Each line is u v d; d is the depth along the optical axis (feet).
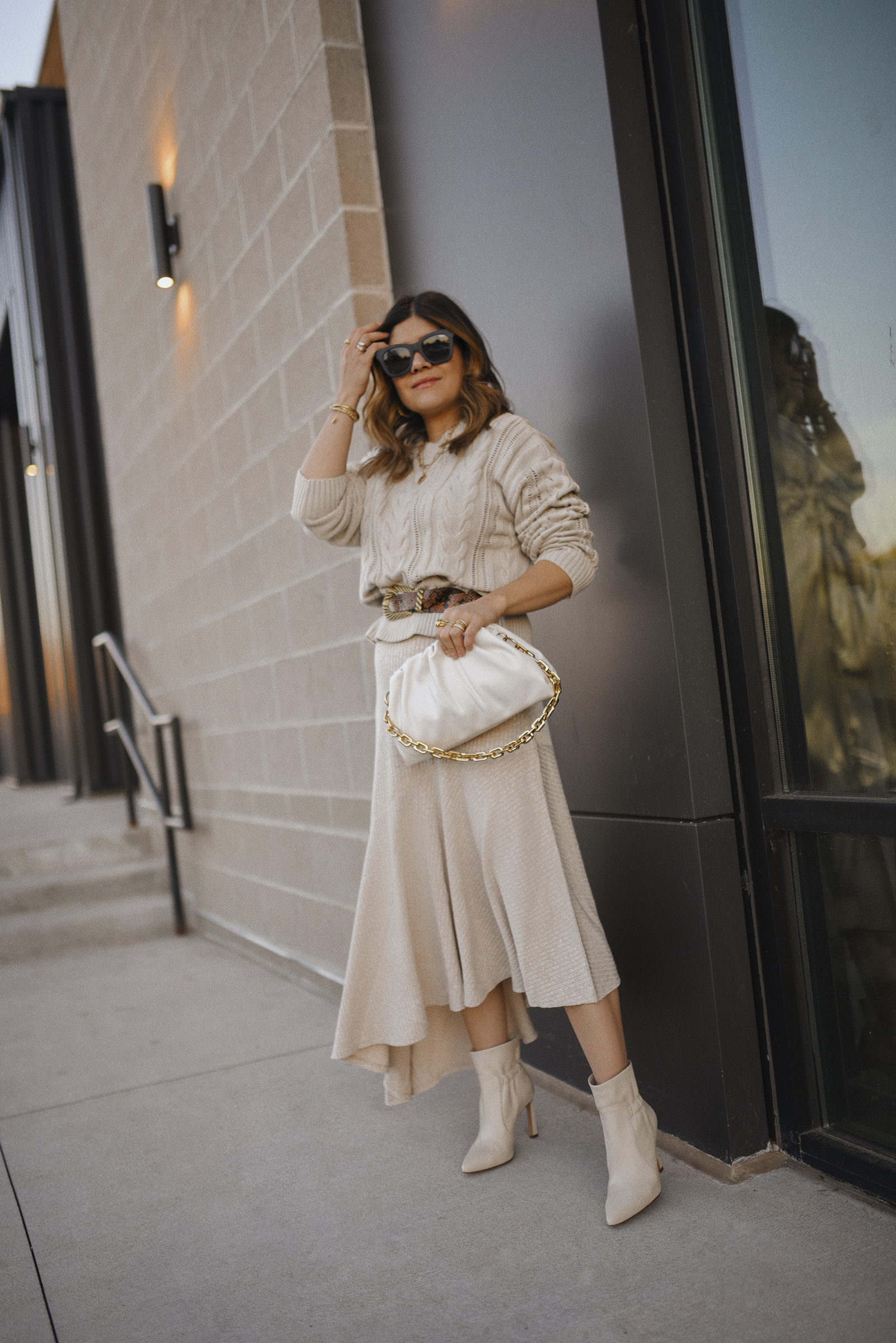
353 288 8.75
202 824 14.47
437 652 5.57
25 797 25.86
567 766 7.04
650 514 6.09
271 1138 7.28
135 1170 7.00
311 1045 9.25
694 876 6.01
